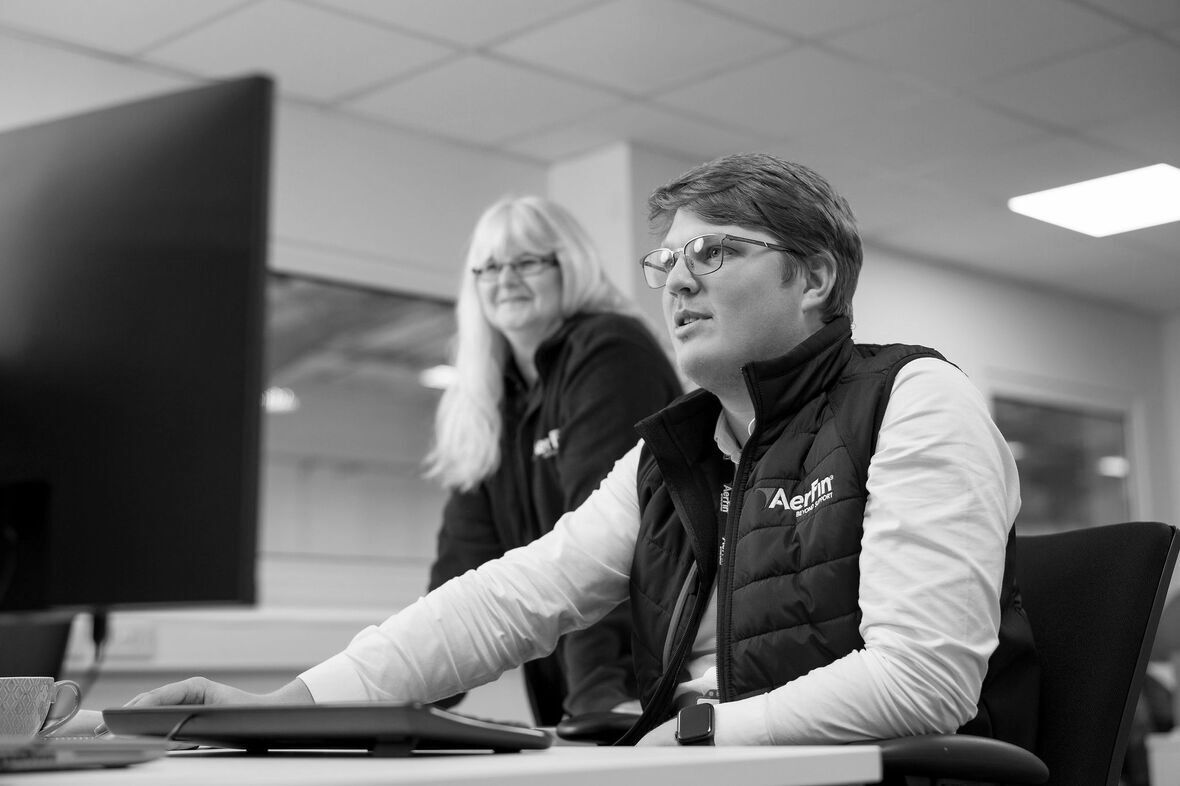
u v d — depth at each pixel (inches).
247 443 31.4
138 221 33.0
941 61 169.2
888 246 245.9
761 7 153.6
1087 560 53.7
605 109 183.8
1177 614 169.5
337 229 181.0
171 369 32.2
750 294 55.4
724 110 184.7
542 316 90.7
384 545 213.6
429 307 197.0
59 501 33.1
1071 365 278.1
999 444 51.2
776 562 50.7
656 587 57.6
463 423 92.2
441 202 192.5
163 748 33.6
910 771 42.1
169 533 31.9
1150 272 264.4
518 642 56.5
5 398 33.9
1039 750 51.4
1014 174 209.9
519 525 89.7
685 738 45.8
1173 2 153.8
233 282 31.9
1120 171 208.8
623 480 61.0
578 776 29.8
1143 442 289.6
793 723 44.8
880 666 45.1
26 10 151.6
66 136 34.3
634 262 193.5
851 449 50.6
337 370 210.7
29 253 34.1
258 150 32.3
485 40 161.6
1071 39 163.0
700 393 57.9
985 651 46.2
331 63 167.5
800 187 56.5
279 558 186.2
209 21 155.3
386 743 36.5
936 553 46.8
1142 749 159.2
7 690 39.3
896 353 53.1
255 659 161.5
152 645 151.7
